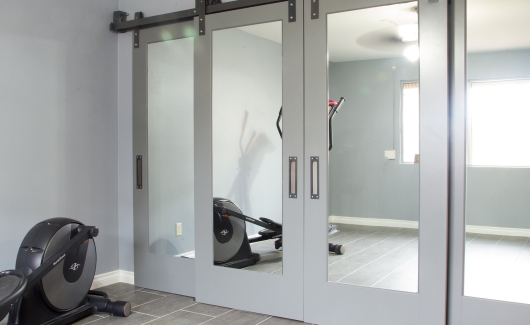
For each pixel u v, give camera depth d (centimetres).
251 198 246
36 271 195
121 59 302
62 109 263
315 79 224
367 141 375
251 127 245
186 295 273
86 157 280
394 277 222
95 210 286
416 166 348
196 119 261
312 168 224
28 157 242
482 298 192
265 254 242
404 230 342
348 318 216
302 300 227
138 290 285
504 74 405
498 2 311
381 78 361
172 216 283
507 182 421
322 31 222
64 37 264
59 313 219
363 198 372
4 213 229
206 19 257
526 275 253
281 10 233
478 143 434
